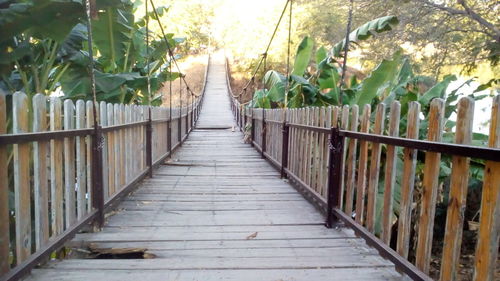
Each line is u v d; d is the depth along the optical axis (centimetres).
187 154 764
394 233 452
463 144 162
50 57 423
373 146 250
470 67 982
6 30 321
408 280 211
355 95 561
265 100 905
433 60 1038
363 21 1142
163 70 809
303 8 1880
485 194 151
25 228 198
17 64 383
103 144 309
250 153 786
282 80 808
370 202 253
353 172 292
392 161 226
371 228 251
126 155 389
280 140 568
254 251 255
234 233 293
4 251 174
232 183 487
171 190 440
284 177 521
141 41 657
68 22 331
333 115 331
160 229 300
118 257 256
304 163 417
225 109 2264
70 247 259
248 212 355
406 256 209
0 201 171
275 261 238
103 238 272
